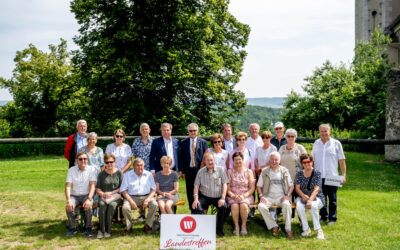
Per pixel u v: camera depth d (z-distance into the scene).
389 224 5.96
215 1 20.16
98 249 5.08
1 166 13.23
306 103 29.20
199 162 6.34
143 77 18.33
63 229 5.95
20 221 6.32
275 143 6.71
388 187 8.70
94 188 6.00
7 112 33.28
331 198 6.08
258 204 5.82
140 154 6.78
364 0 41.97
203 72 20.41
